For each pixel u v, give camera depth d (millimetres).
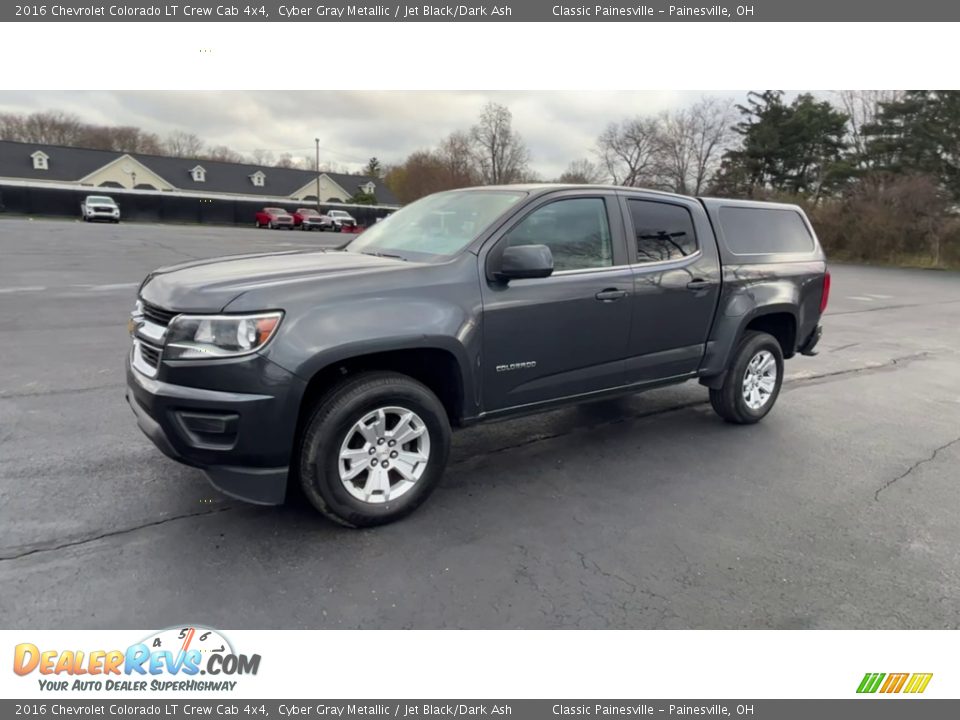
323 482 3068
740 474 4230
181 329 2832
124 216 41375
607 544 3262
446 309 3297
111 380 5645
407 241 3975
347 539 3178
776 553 3248
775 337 5555
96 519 3234
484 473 4082
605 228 4102
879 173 33344
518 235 3664
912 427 5434
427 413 3326
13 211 37719
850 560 3211
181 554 2969
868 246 30953
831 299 15641
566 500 3734
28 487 3535
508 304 3539
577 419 5238
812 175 41188
